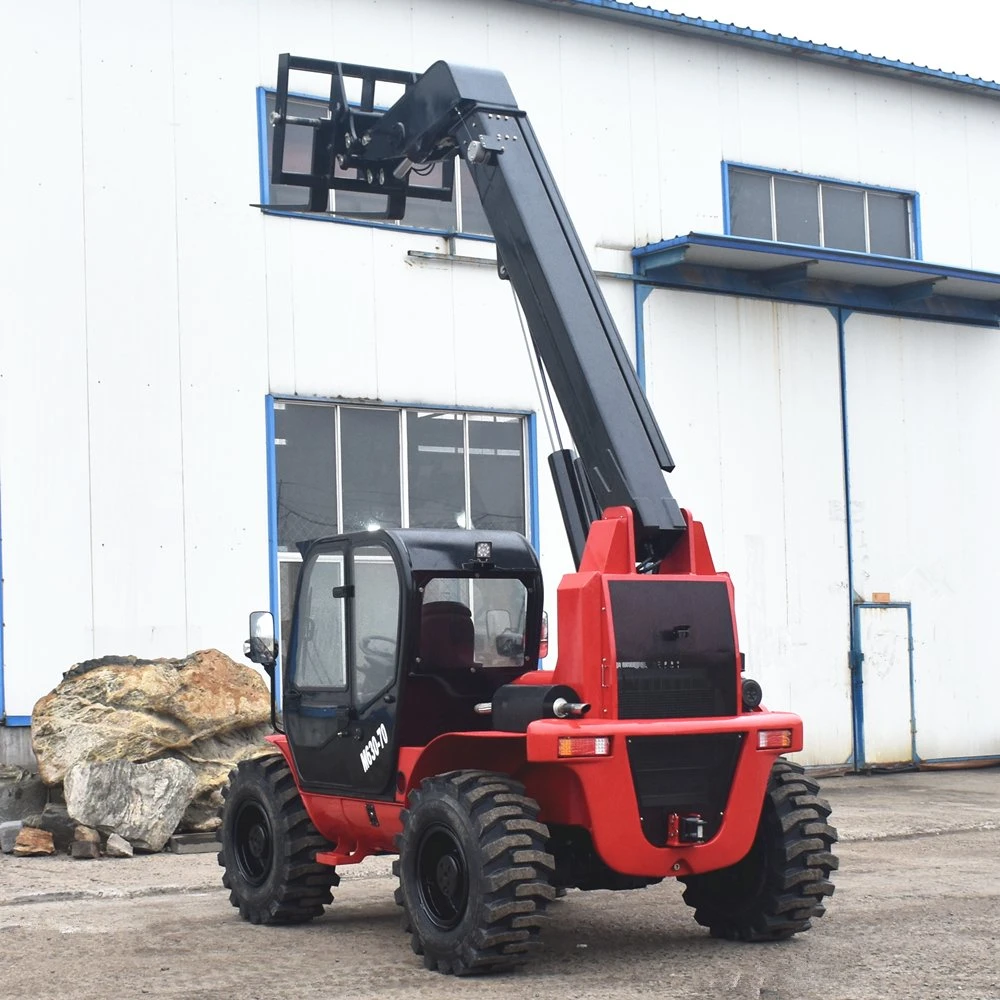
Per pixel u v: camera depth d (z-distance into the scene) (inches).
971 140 764.0
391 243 579.5
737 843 272.1
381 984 251.1
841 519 689.6
